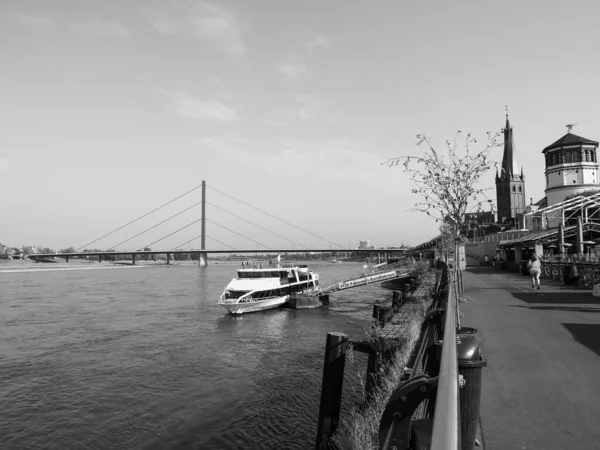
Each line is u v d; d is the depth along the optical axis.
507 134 114.50
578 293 17.20
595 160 54.19
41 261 190.38
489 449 4.32
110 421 14.79
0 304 46.12
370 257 198.62
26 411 15.79
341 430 7.55
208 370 20.36
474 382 3.62
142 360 22.55
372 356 8.93
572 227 34.09
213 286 71.12
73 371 20.69
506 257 42.25
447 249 15.49
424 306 14.06
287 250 133.38
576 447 4.34
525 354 7.93
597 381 6.29
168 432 13.73
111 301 48.84
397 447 3.05
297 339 27.56
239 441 12.75
